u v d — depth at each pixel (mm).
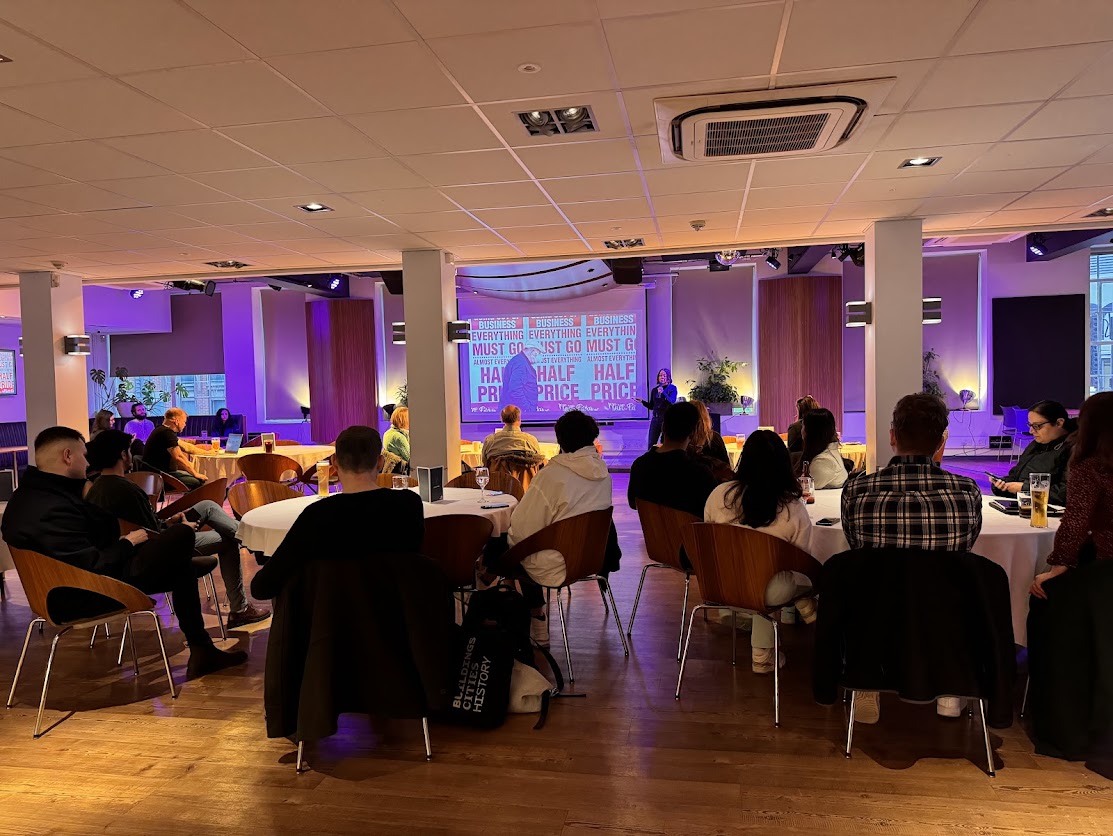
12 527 3051
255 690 3441
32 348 8180
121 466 3904
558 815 2365
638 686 3371
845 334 12961
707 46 2965
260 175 4594
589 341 13523
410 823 2340
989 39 2947
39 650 4023
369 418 14633
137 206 5309
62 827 2365
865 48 3010
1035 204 5957
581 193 5242
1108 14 2748
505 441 6152
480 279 13508
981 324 12414
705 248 7660
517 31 2805
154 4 2535
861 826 2271
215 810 2445
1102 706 2479
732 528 2975
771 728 2941
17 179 4570
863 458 7277
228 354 15008
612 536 4016
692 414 3834
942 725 2951
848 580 2555
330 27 2734
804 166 4648
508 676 3033
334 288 13922
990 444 12227
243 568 5887
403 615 2652
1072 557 2543
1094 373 12227
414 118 3689
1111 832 2223
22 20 2621
